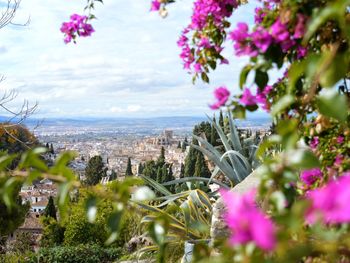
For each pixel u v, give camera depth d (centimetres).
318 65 102
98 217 1028
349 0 97
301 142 182
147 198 116
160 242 126
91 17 212
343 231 100
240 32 135
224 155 611
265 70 134
